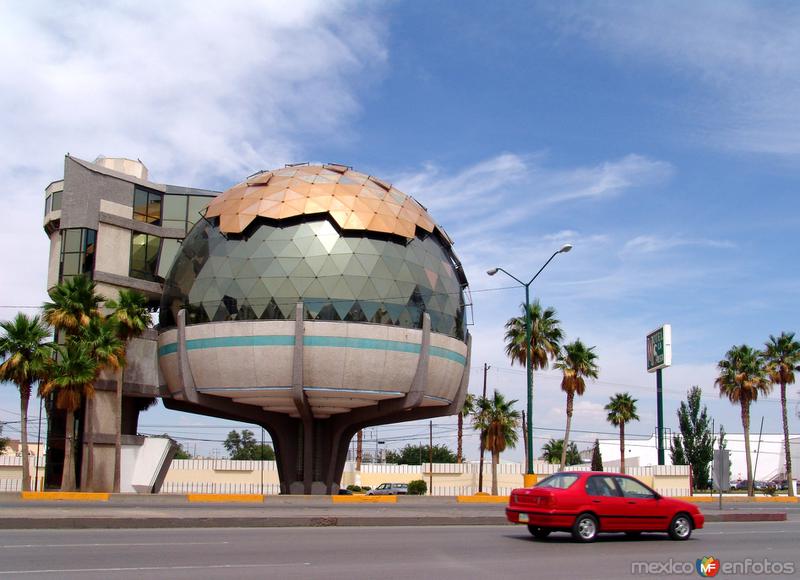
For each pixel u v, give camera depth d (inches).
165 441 2020.2
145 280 2091.5
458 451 3164.4
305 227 1796.3
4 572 479.5
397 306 1800.0
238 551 604.7
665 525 759.1
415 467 3191.4
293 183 1863.9
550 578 507.2
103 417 1931.6
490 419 2736.2
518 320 2468.0
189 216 2174.0
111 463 1925.4
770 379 2832.2
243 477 2797.7
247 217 1798.7
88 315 1839.3
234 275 1784.0
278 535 741.9
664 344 2778.1
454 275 2021.4
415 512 1082.1
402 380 1811.0
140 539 673.0
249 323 1749.5
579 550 666.2
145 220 2130.9
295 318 1733.5
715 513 1071.0
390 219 1835.6
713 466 1238.9
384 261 1803.6
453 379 1983.3
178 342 1824.6
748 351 2856.8
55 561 527.5
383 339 1770.4
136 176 2183.8
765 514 1075.3
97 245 2007.9
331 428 2059.5
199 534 734.5
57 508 997.2
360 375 1770.4
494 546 686.5
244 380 1777.8
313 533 775.7
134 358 2000.5
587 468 3422.7
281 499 1457.9
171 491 2736.2
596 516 731.4
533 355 2421.3
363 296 1768.0
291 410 2014.0
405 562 565.9
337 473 2082.9
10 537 668.7
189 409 2044.8
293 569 518.0
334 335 1739.7
